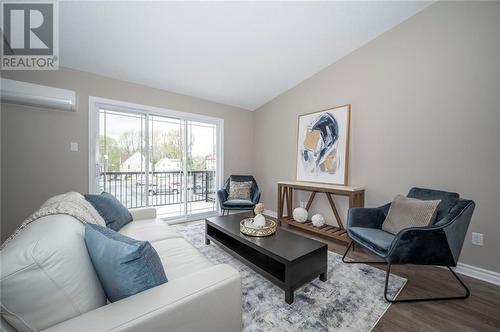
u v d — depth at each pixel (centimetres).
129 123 329
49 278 70
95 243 88
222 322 90
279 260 159
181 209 386
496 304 158
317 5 216
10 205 242
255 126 459
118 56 262
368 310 150
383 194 262
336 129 306
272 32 247
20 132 245
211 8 207
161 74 307
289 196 356
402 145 246
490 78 191
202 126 407
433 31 224
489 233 192
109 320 67
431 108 225
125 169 327
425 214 182
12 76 242
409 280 188
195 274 93
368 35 266
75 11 196
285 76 342
